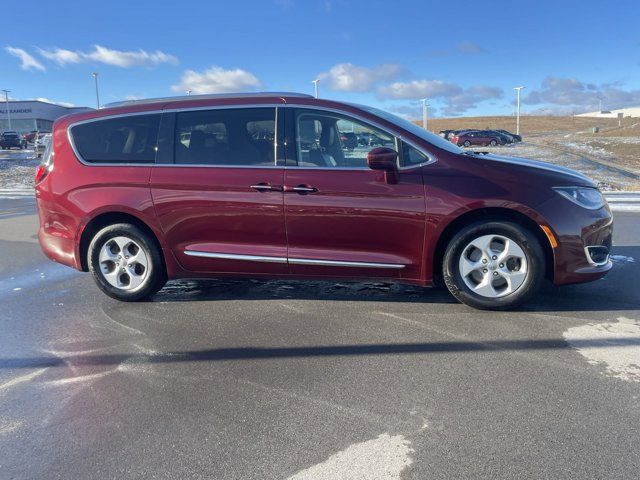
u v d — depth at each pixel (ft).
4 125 268.41
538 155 106.63
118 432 8.67
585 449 7.89
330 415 9.02
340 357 11.34
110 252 15.37
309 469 7.61
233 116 14.51
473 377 10.25
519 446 8.01
